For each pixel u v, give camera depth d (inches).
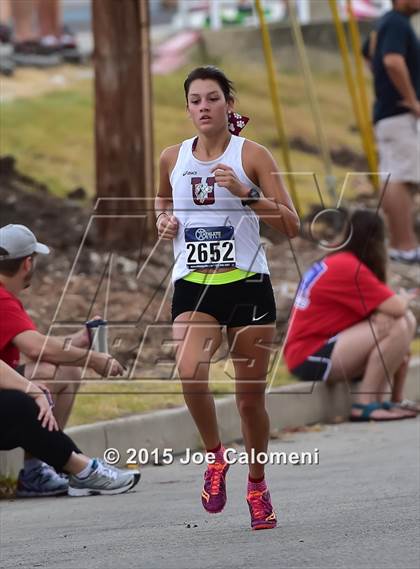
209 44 2409.0
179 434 1010.7
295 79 2359.7
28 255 855.1
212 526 714.8
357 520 693.9
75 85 2217.0
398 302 1106.1
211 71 675.4
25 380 846.5
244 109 2199.8
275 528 688.4
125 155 1455.5
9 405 839.7
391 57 1486.2
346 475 862.5
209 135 677.3
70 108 2022.6
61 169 1795.0
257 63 2397.9
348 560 592.7
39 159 1811.0
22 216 1544.0
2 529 758.5
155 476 925.8
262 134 2128.4
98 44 1456.7
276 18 2930.6
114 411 1005.8
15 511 825.5
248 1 3029.0
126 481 864.9
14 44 2496.3
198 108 672.4
